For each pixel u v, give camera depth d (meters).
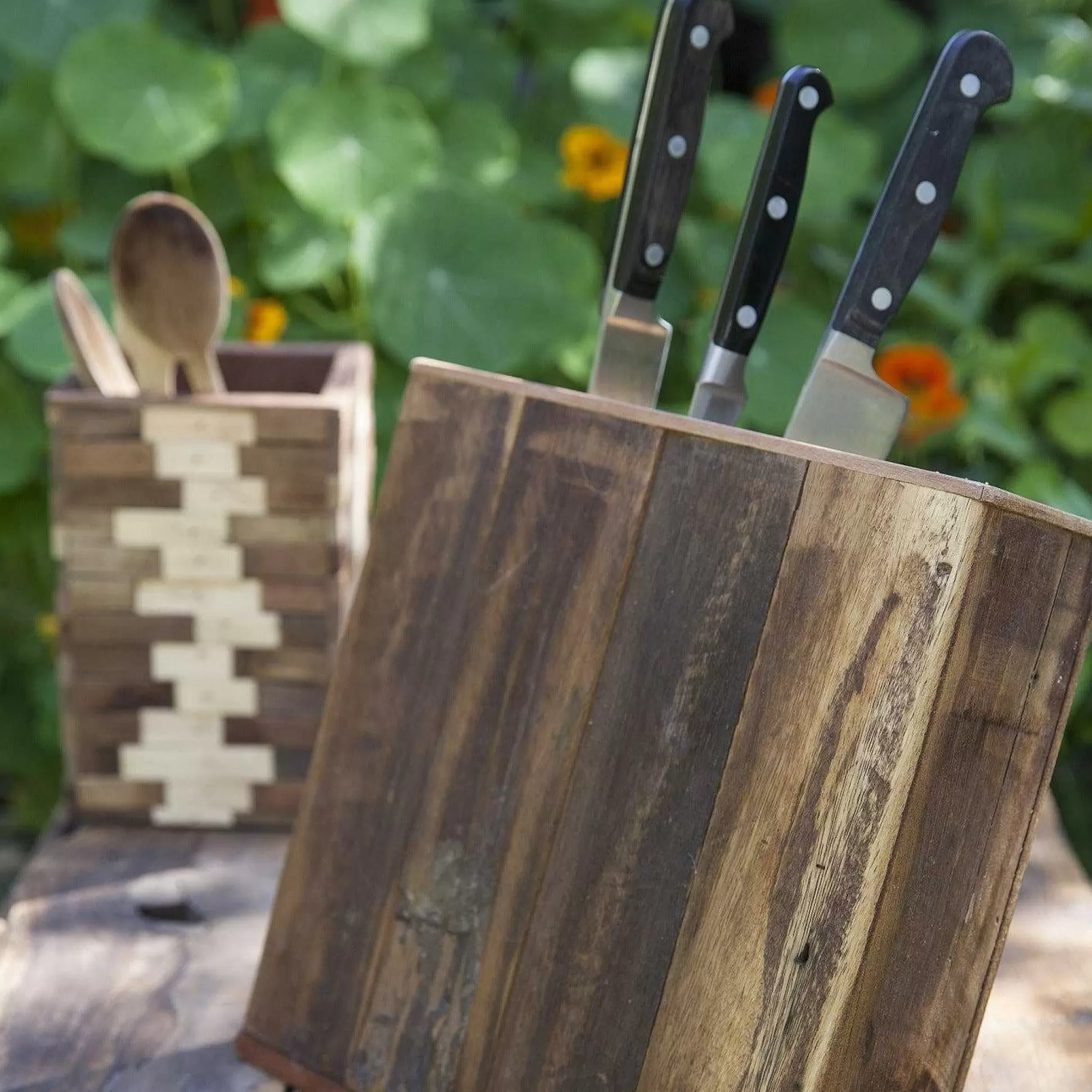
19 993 0.65
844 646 0.49
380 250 1.36
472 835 0.56
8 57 1.56
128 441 0.75
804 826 0.49
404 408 0.59
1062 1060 0.61
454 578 0.57
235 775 0.80
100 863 0.77
